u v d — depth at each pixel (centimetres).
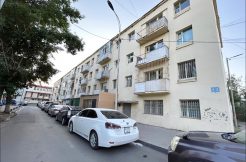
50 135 702
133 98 1438
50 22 890
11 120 1162
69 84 3953
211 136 275
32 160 402
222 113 812
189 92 973
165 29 1223
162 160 468
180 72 1074
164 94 1131
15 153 446
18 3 622
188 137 271
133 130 567
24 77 1224
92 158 447
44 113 2069
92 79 2494
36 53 1214
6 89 1166
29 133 720
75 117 750
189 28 1091
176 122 1002
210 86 880
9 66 1027
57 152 477
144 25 1515
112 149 552
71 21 947
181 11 1154
